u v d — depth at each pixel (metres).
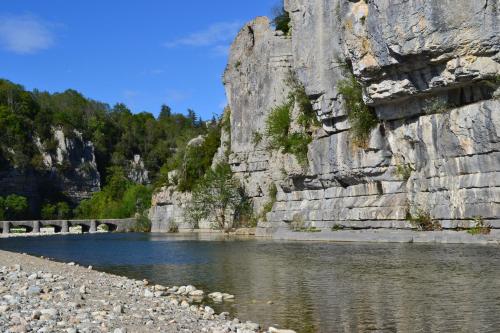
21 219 144.00
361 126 46.97
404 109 43.00
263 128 73.12
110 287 21.97
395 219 43.81
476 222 36.81
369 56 42.16
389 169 45.41
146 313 15.62
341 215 49.66
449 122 38.72
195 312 16.78
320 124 54.50
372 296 19.12
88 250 52.69
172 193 100.38
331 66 50.22
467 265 24.94
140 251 48.41
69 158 178.00
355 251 34.72
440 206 39.81
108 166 194.62
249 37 77.62
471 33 36.28
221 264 32.50
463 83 38.09
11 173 159.12
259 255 36.75
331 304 18.20
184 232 91.50
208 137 97.62
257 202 74.44
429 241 38.19
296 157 56.09
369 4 41.19
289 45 70.38
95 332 12.18
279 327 15.38
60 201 167.88
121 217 133.12
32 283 21.09
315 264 28.97
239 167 77.38
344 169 49.25
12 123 165.38
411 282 21.39
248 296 20.52
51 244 66.56
